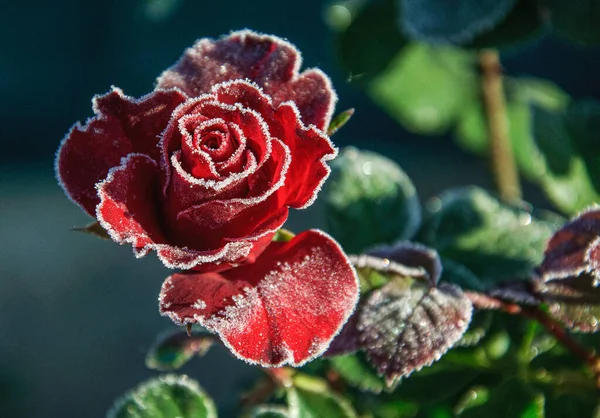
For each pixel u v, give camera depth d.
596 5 0.47
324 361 0.43
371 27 0.54
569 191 0.47
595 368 0.41
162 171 0.33
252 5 1.07
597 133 0.47
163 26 1.05
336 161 0.46
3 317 1.11
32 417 0.96
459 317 0.38
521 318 0.43
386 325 0.38
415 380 0.43
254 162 0.32
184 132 0.32
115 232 0.32
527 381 0.42
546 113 0.48
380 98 0.66
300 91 0.36
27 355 1.04
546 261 0.39
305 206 0.33
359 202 0.45
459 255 0.44
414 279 0.39
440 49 0.62
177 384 0.41
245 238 0.32
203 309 0.33
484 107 0.56
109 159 0.34
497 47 0.48
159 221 0.33
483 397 0.41
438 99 0.66
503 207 0.46
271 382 0.45
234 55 0.36
